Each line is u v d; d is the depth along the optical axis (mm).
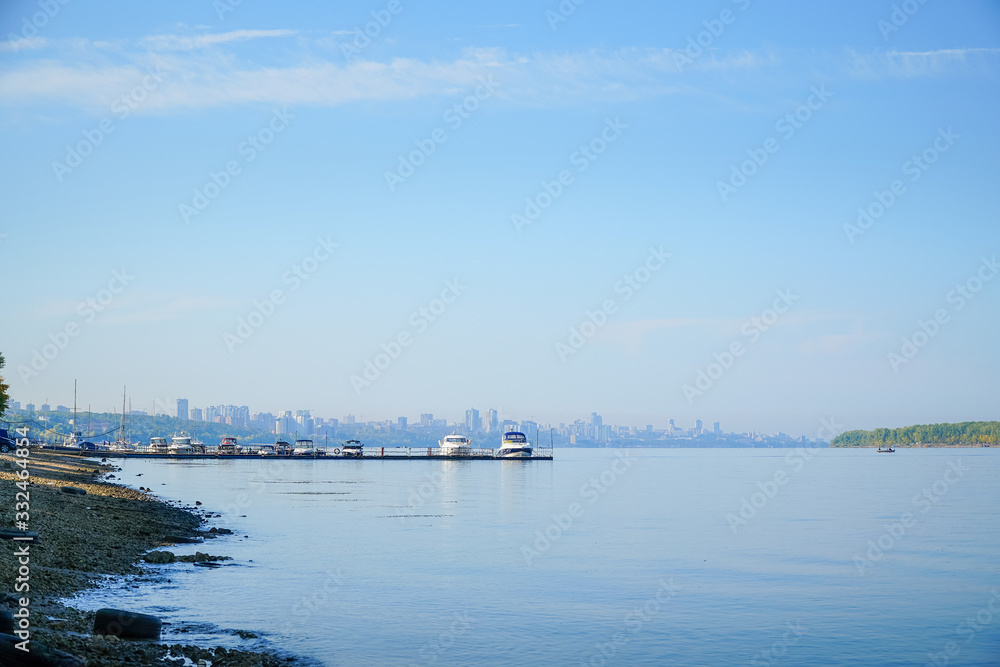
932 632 29531
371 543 50531
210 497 85188
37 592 28203
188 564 39562
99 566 35281
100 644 21672
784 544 52469
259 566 40469
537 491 103875
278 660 24125
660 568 42500
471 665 24562
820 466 199000
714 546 51281
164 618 28078
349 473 148750
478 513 72688
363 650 25766
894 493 104062
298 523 61969
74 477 89688
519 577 39188
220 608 30438
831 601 34562
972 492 105750
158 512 61344
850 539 55438
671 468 188250
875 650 27188
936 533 59000
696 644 27578
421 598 33844
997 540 55094
